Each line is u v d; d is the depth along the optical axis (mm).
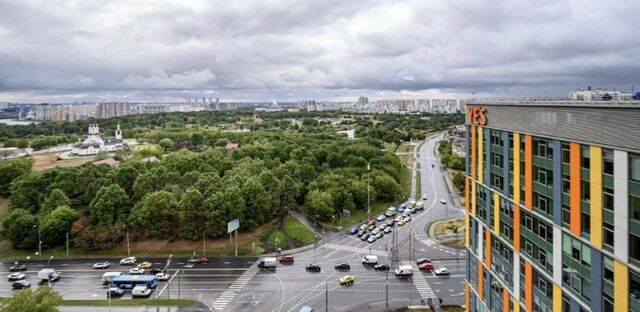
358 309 103125
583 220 51469
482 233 79750
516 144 66250
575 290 53219
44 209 160875
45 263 140875
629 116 43938
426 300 107562
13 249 152875
